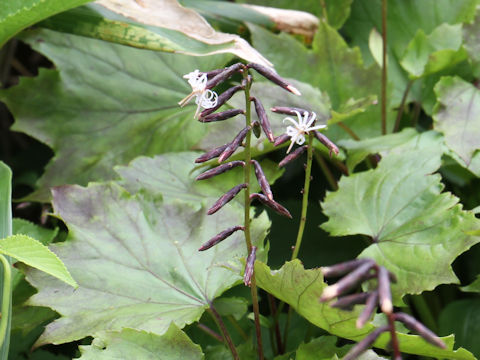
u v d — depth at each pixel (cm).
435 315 60
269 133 42
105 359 45
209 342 53
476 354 54
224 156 42
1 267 48
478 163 55
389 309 36
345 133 61
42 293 48
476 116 56
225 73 43
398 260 50
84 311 48
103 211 51
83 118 61
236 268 47
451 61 60
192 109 61
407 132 58
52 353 56
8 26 56
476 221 49
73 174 60
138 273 50
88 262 50
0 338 45
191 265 50
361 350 37
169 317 48
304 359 47
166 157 57
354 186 53
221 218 52
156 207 52
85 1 54
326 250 60
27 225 56
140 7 56
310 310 46
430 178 52
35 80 61
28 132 61
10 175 50
